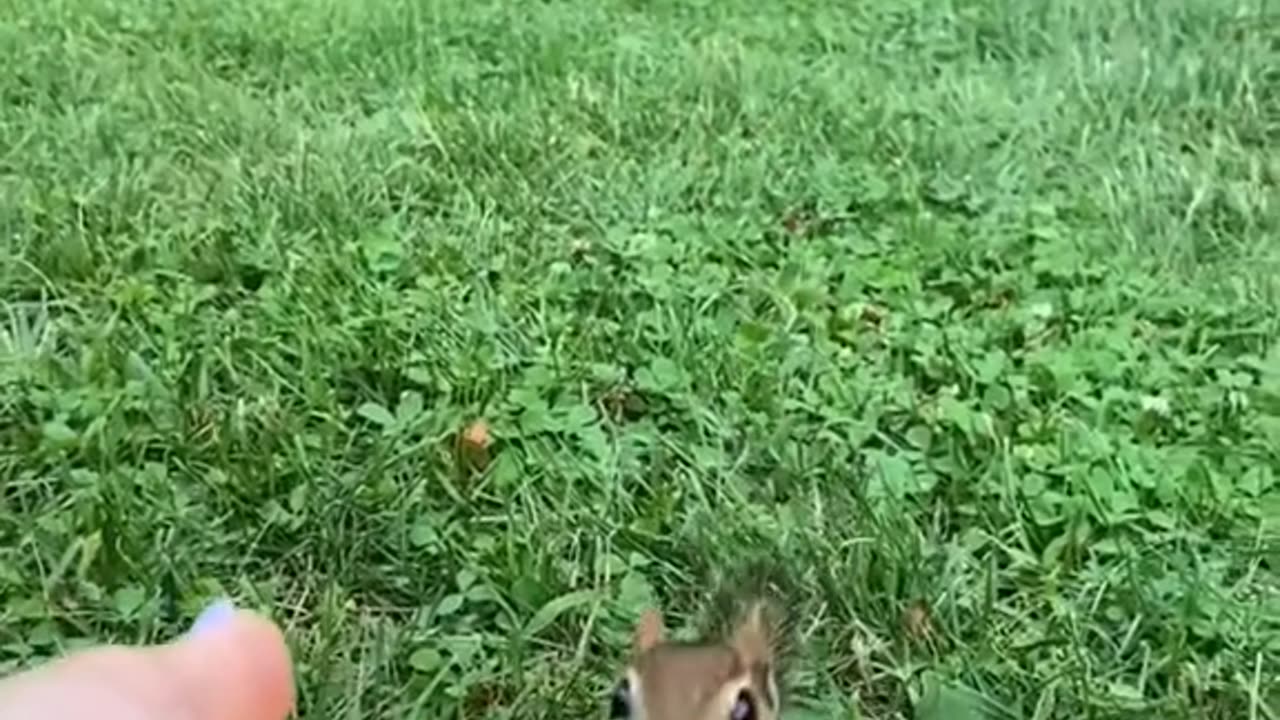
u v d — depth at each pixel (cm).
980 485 58
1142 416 63
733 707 34
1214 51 100
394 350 65
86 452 58
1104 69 98
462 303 70
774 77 98
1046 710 48
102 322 68
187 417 60
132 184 78
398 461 59
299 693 48
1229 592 54
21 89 92
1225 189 83
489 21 106
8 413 61
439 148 85
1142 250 79
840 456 60
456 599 53
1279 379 66
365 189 80
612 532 55
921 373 67
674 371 65
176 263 72
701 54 101
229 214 77
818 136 89
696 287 72
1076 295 73
